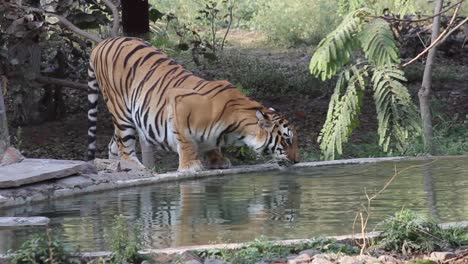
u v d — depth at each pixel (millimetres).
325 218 9242
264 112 13391
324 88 24219
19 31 16594
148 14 19453
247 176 12898
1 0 16484
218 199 10695
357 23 12188
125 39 14664
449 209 9562
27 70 17641
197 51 21062
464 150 16578
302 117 21625
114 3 18188
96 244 8219
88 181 11500
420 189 10977
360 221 9016
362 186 11367
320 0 33188
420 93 16062
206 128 13203
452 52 29375
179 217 9523
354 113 14516
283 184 11844
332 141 14508
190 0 33750
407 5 16078
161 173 13078
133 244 7648
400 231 8203
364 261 7500
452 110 22078
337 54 12148
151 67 14086
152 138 14008
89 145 15047
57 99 20781
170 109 13383
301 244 7992
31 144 18422
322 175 12656
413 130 14539
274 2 34281
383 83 14594
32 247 7508
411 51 26938
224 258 7613
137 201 10703
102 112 21781
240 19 35312
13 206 10562
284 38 32312
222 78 24891
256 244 7918
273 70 25266
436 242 8133
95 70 14820
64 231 8875
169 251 7727
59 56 20047
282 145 13367
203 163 13852
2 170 11398
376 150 17484
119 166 12445
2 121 12828
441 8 15555
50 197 10977
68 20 17406
